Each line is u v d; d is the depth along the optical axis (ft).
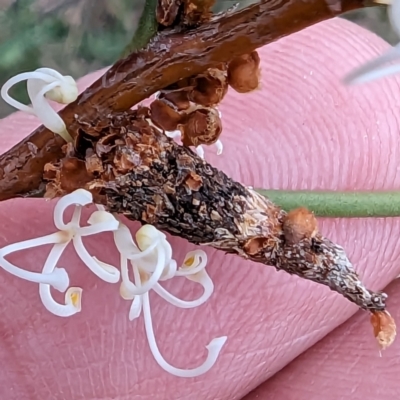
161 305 0.30
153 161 0.21
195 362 0.30
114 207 0.22
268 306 0.31
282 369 0.34
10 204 0.29
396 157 0.32
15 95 0.48
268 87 0.32
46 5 0.51
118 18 0.52
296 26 0.19
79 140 0.21
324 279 0.23
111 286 0.29
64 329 0.29
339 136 0.31
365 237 0.31
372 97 0.32
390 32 0.50
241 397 0.33
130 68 0.21
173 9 0.20
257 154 0.31
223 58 0.20
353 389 0.32
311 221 0.23
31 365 0.29
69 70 0.52
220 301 0.30
